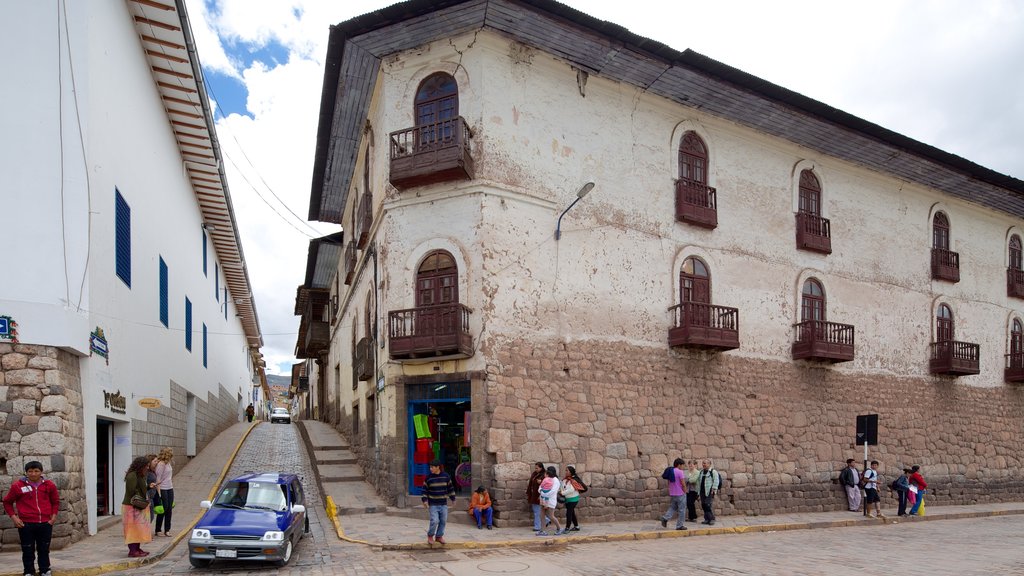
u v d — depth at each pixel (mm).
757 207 19594
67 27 12141
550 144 16109
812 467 19531
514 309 15078
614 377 16281
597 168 16781
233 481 11703
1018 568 11141
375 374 17016
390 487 15367
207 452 24062
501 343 14781
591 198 16562
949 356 22844
